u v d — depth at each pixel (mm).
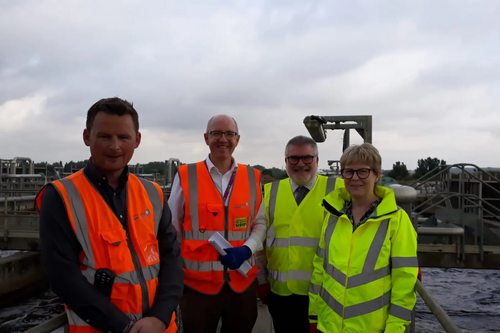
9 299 8031
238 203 2406
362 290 1816
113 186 1546
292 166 2580
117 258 1412
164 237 1688
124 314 1372
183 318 2367
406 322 1706
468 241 7895
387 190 1935
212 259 2334
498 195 13211
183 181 2438
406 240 1800
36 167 17531
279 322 2625
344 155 2000
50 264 1329
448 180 8203
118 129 1470
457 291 8453
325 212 2285
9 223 9492
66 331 1577
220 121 2420
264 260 2801
